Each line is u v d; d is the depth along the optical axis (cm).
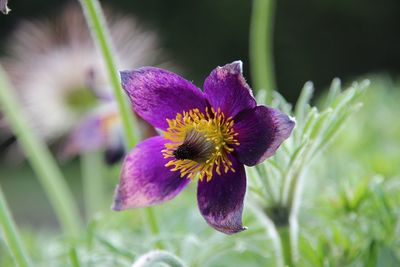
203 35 272
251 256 59
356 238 54
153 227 53
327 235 54
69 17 83
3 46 212
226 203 45
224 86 46
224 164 45
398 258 52
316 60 267
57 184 66
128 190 46
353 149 76
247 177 48
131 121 52
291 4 265
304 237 52
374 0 265
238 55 275
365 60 268
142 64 82
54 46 82
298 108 50
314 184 64
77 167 201
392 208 55
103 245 56
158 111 46
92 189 81
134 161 47
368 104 87
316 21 266
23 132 65
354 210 55
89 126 73
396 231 54
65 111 81
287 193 49
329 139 48
